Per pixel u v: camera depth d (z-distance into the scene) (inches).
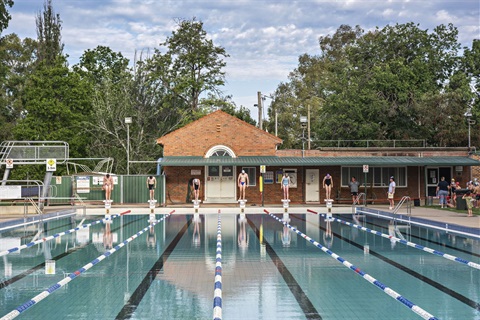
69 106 1878.7
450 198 1339.8
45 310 339.6
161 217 1110.4
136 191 1409.9
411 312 334.0
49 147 1264.8
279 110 2746.1
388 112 1804.9
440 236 746.8
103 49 2362.2
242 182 1314.0
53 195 1376.7
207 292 391.5
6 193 1025.5
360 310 339.0
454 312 333.7
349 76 1953.7
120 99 2017.7
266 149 1455.5
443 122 1788.9
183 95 2319.1
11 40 2610.7
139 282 428.1
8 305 354.0
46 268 492.1
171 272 471.5
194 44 2347.4
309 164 1380.4
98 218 1090.1
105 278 444.8
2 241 699.4
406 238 723.4
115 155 1942.7
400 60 1871.3
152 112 2134.6
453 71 1985.7
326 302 359.9
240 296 377.4
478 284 419.8
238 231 823.7
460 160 1425.9
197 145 1453.0
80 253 589.9
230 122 1455.5
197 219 1057.5
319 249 621.0
